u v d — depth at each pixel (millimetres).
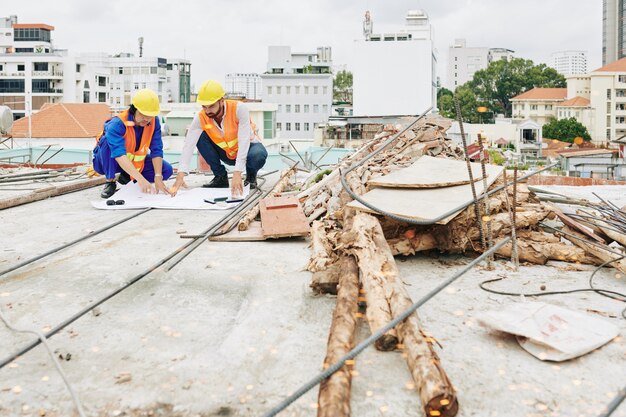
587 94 89812
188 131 8281
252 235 5773
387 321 3076
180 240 5711
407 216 4609
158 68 103250
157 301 3955
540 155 68000
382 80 60938
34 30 91500
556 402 2547
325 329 3402
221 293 4125
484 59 180500
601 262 4668
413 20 70438
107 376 2861
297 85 81500
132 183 8836
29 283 4352
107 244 5551
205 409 2551
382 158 7691
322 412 2330
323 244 4887
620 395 2465
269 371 2885
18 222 6723
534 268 4637
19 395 2682
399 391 2641
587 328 3150
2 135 15656
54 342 3268
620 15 125750
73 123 41719
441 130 8828
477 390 2650
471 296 3924
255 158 8859
